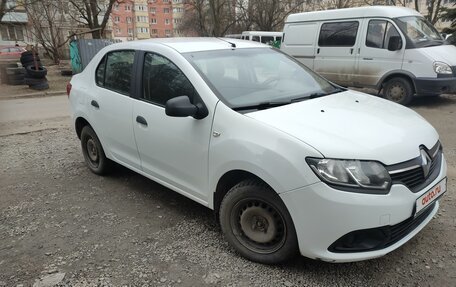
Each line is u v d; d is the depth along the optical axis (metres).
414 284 2.74
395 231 2.65
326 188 2.47
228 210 3.07
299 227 2.62
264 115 2.96
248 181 2.92
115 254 3.21
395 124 2.99
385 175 2.51
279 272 2.90
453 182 4.45
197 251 3.21
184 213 3.90
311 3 38.56
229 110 3.04
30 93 14.40
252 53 3.97
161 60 3.69
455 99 9.80
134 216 3.86
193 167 3.33
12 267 3.07
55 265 3.08
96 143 4.75
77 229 3.63
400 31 8.91
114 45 4.46
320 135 2.66
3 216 3.94
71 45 20.00
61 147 6.41
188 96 3.34
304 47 11.00
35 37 30.12
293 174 2.57
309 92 3.68
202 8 38.22
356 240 2.57
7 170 5.33
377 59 9.38
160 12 80.62
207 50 3.73
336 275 2.85
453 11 14.05
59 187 4.66
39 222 3.79
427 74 8.60
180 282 2.83
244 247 3.04
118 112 4.11
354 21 9.80
